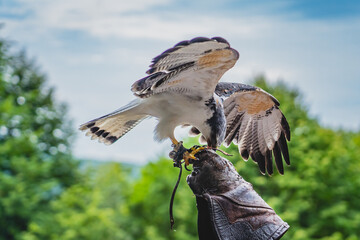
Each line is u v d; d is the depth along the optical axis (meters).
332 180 18.55
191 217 18.02
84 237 21.31
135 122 6.82
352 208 18.55
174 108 6.09
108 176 30.20
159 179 20.92
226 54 5.43
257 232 4.64
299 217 17.52
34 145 28.62
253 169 15.60
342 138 25.70
